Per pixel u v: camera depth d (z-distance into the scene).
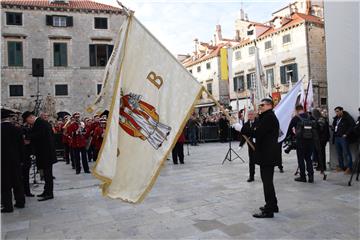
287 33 31.05
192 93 4.05
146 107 3.96
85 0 33.06
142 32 3.98
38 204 6.41
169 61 4.05
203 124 22.31
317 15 35.28
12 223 5.18
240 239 4.19
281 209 5.45
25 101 28.44
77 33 30.20
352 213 5.15
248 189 7.09
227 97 38.50
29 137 6.84
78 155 10.46
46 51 29.33
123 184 3.86
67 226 4.97
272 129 5.00
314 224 4.67
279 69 31.89
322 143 8.95
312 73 29.20
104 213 5.62
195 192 6.96
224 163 11.39
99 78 30.72
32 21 28.97
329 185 7.22
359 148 7.70
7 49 28.25
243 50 36.47
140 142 3.92
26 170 7.11
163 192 7.05
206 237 4.29
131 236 4.44
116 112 3.62
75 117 10.63
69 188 7.96
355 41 8.60
